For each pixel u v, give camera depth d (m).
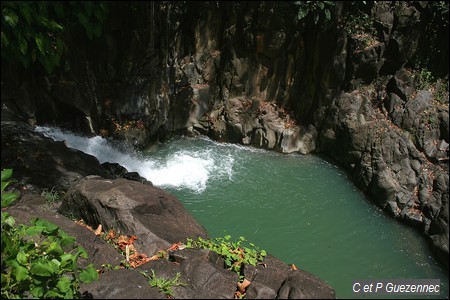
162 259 5.22
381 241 7.28
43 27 8.13
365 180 8.52
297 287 4.84
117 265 5.24
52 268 4.52
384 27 8.98
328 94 9.58
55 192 6.92
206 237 6.38
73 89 9.22
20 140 7.95
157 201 6.36
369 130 8.95
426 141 8.36
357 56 9.17
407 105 8.76
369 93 9.38
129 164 9.27
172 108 10.32
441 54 8.93
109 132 9.77
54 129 9.31
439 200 7.59
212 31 10.08
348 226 7.66
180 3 9.68
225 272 5.11
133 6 9.30
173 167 9.33
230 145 10.23
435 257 6.95
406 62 9.15
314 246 7.12
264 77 10.12
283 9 9.38
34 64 8.93
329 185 8.81
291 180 8.97
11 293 4.50
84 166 7.94
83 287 4.74
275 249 7.02
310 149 9.88
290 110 10.21
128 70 9.75
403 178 8.14
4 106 8.74
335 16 9.23
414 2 8.79
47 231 4.91
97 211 6.02
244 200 8.31
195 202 8.18
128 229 5.77
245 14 9.66
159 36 9.76
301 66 9.90
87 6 8.53
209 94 10.38
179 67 10.21
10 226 4.75
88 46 9.42
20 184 6.99
